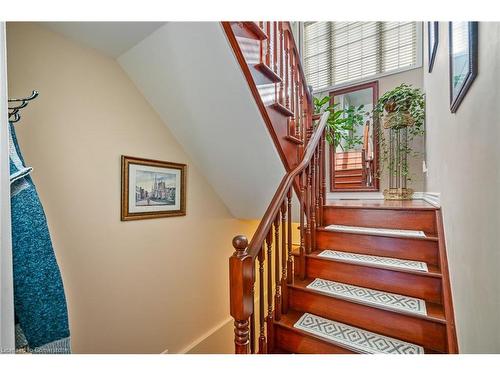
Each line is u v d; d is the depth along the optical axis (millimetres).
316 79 4328
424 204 2350
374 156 3812
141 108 1864
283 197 1644
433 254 1652
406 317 1370
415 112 3131
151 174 1923
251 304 1271
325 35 4258
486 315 796
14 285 886
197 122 1914
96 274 1588
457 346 1162
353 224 2141
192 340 2297
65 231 1434
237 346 1223
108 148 1651
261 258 1432
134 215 1798
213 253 2535
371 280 1664
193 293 2316
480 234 864
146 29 1411
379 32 3826
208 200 2482
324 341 1413
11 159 940
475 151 923
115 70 1700
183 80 1659
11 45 1246
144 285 1889
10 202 830
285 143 1933
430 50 2297
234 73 1507
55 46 1407
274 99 1772
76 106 1492
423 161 3275
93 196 1570
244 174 2213
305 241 1941
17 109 1041
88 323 1546
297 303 1721
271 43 1803
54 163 1392
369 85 3857
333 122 3537
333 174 4125
